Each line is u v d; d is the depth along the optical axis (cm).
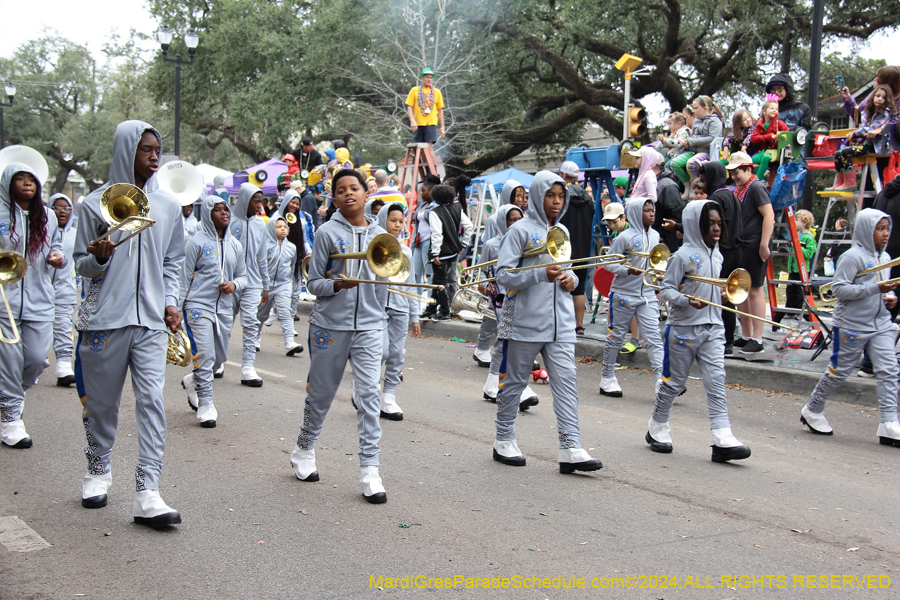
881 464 645
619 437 718
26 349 646
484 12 2641
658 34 2648
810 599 388
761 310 1005
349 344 525
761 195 977
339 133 2855
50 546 431
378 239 494
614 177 1356
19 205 645
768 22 2333
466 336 1341
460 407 832
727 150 1174
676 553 441
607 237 1339
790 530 484
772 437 729
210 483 552
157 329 466
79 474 564
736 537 469
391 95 2722
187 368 1021
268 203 1831
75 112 5631
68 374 902
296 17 2997
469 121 2622
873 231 710
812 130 1160
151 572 399
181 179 717
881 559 441
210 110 3925
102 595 372
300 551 431
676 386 658
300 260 1292
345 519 484
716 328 645
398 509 505
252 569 405
